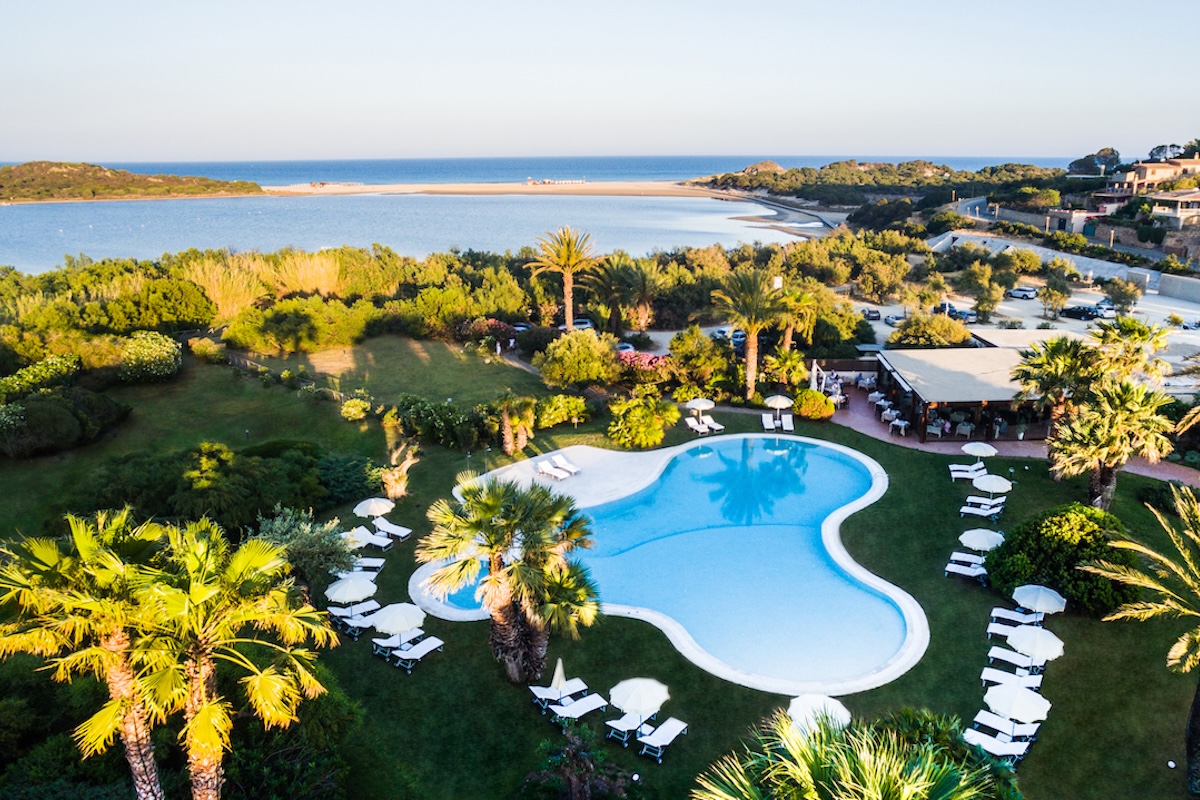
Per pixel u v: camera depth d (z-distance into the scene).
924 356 40.81
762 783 11.30
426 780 16.59
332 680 16.89
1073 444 24.86
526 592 17.50
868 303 72.94
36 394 33.38
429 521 28.58
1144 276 74.81
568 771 15.20
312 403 39.34
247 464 28.08
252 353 50.31
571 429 38.66
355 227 167.88
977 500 28.42
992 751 16.48
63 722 15.73
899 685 19.39
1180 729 17.52
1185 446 33.41
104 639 11.58
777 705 18.75
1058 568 21.81
